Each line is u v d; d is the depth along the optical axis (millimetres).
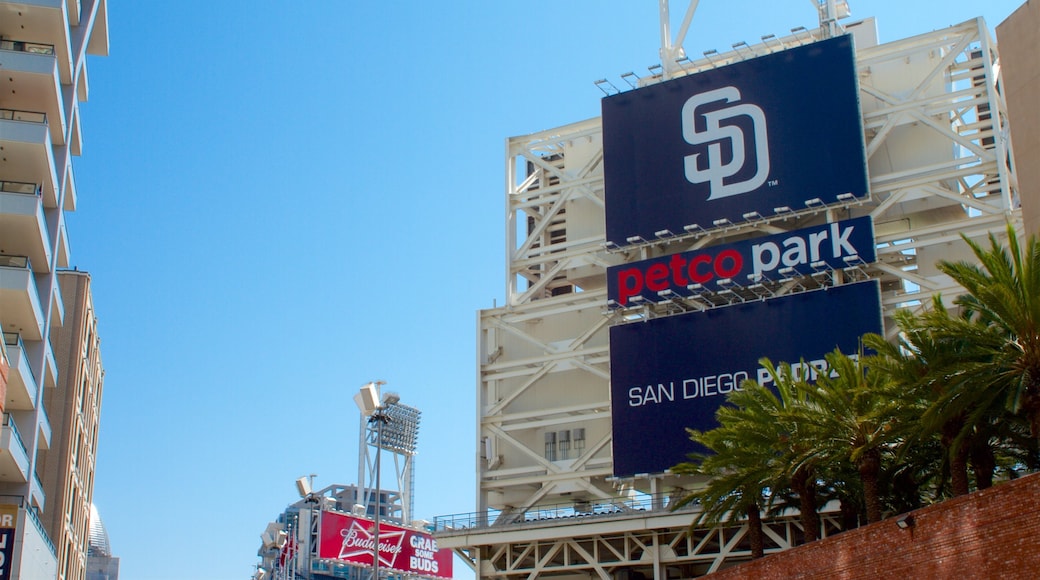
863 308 74688
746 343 77500
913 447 51844
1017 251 42031
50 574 75812
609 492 81562
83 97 83062
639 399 79688
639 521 76750
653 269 83000
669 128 85250
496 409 87250
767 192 80562
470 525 84375
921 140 79375
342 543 110688
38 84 70250
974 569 38406
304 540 152375
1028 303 40656
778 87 82062
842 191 78125
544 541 81188
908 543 41812
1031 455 50000
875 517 48344
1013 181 78562
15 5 70000
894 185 78500
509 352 89500
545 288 93062
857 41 89750
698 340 79062
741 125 82625
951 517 39688
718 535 77938
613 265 84875
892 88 81750
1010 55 60406
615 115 87500
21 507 64250
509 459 86688
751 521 56094
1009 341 42031
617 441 79562
